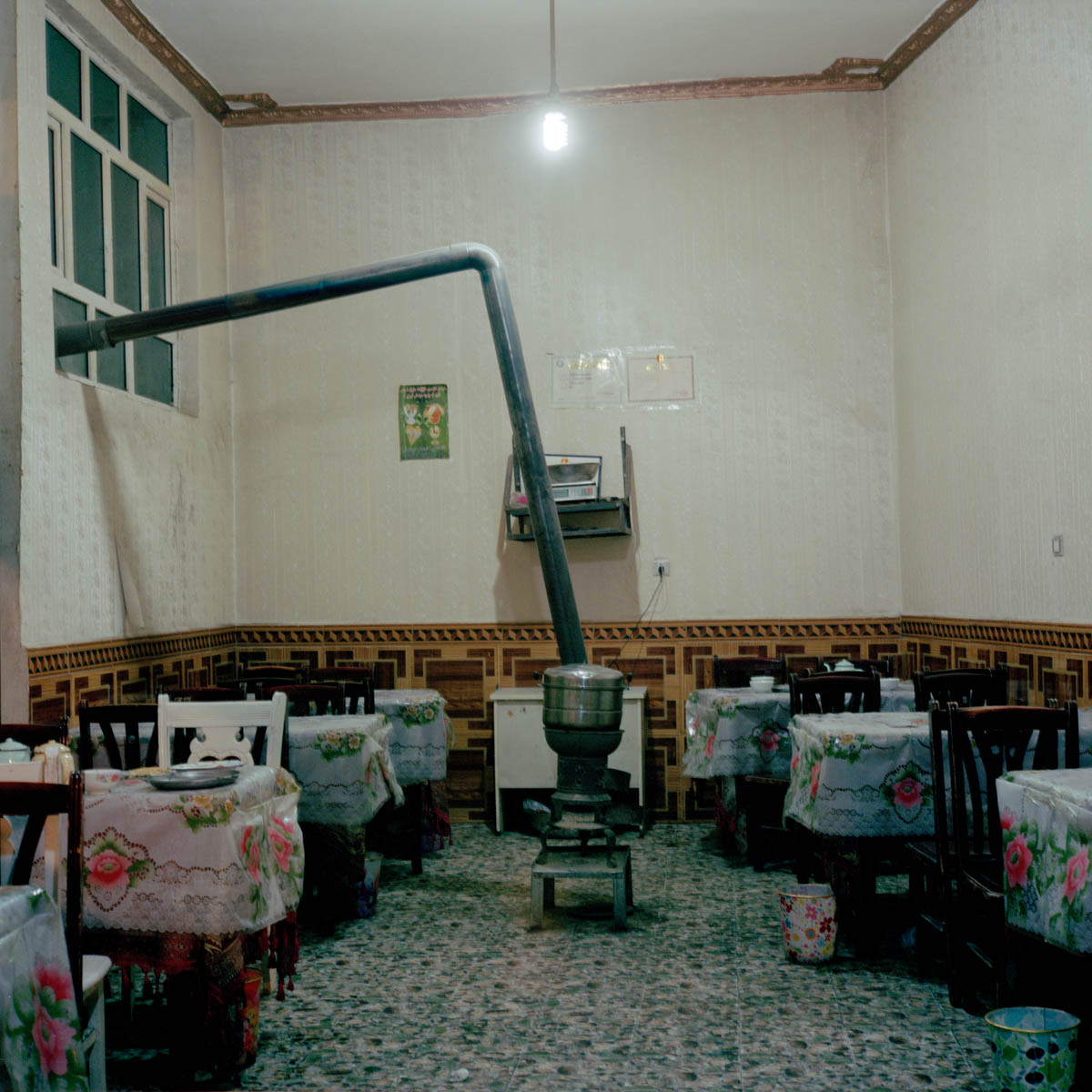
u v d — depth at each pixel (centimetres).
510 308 541
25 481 465
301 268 710
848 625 684
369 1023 344
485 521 698
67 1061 202
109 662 538
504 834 650
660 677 688
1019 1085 260
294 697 500
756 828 544
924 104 635
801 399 689
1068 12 488
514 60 655
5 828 266
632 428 694
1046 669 518
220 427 695
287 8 589
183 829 291
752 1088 292
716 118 697
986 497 573
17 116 466
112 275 587
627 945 422
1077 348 489
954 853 350
